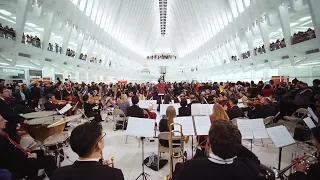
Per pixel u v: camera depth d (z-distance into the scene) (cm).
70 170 119
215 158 123
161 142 371
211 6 2420
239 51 1978
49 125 370
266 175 191
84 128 127
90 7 1755
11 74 1242
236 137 123
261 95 886
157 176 351
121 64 3522
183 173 124
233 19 1830
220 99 788
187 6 3288
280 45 1322
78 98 899
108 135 613
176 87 1429
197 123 345
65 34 1473
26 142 536
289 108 691
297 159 241
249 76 2195
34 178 279
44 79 1310
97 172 120
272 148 493
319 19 902
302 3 1001
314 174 182
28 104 854
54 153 367
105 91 1459
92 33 1873
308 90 621
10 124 366
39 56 1252
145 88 1683
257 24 1459
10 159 232
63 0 1230
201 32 3203
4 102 361
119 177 126
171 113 399
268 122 507
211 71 3241
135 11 3081
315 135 208
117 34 2803
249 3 1582
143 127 327
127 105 696
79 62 1830
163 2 3859
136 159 429
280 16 1155
